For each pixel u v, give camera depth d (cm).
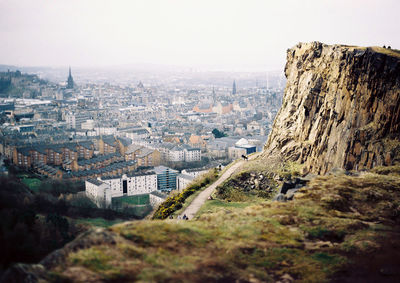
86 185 19800
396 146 8075
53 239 4478
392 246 4356
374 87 8850
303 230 4884
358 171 7912
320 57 11894
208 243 4394
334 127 9844
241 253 4197
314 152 10419
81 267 3497
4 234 3703
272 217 5294
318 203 5841
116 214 12162
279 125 12962
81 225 7138
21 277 3175
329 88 10662
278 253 4244
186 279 3541
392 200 5906
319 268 3950
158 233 4375
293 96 12650
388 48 9869
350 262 4031
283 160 11369
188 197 9531
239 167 11600
